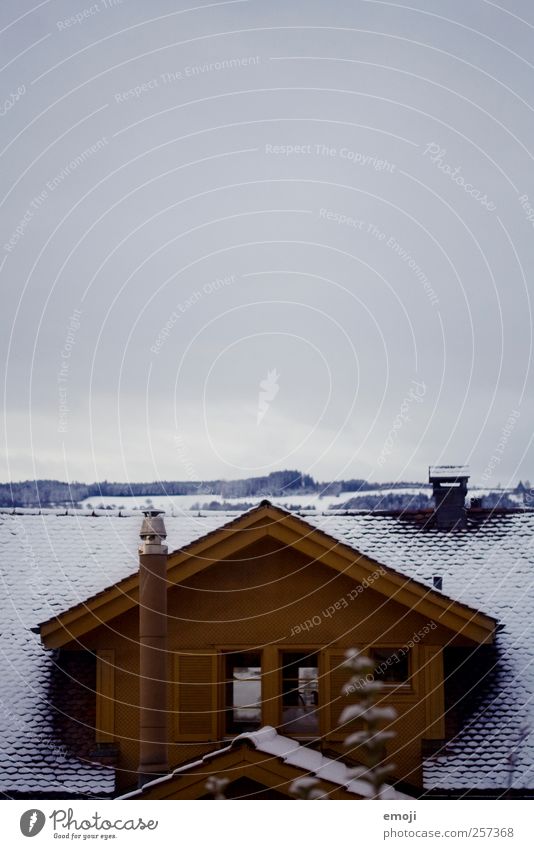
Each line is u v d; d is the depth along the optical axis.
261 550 15.34
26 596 16.94
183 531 17.98
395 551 17.55
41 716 15.52
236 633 15.27
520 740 14.73
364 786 13.20
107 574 17.25
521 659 15.66
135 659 15.30
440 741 14.83
